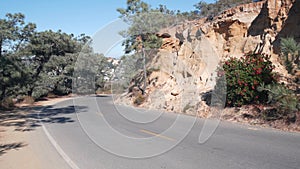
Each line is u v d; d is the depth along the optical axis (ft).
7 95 68.03
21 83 66.23
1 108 59.77
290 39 28.68
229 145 22.72
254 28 57.06
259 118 34.09
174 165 17.63
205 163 17.98
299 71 29.55
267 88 31.76
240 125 32.53
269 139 24.85
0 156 20.06
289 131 28.45
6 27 73.20
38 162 18.45
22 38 84.48
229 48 59.72
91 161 18.61
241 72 39.19
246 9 59.41
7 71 61.77
